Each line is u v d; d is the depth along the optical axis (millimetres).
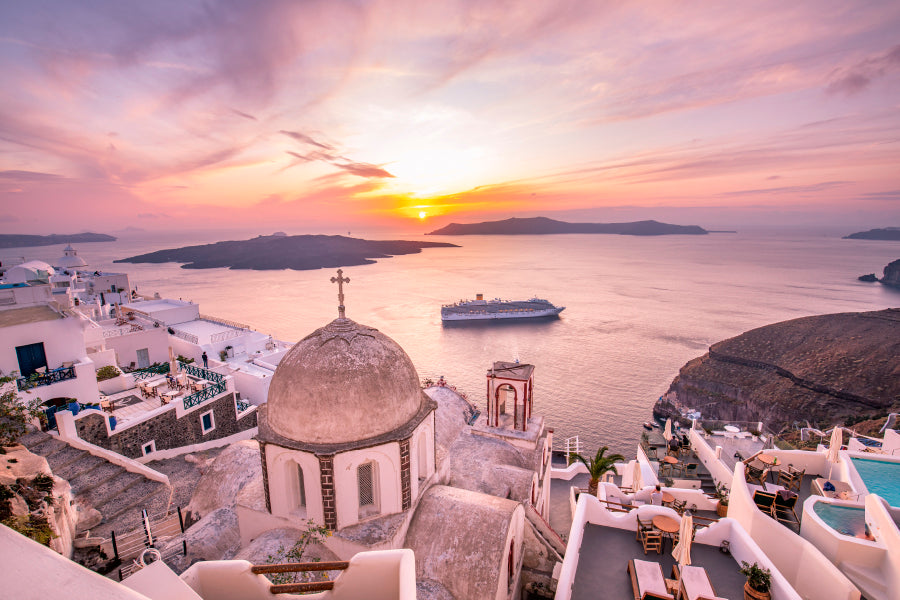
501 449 22641
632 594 12945
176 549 15203
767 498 16688
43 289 29859
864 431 38781
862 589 13344
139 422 26656
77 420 23844
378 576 7816
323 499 13836
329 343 14492
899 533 12805
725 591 12734
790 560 14969
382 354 14938
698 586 11836
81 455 22641
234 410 33094
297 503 15094
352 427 13797
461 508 15422
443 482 18656
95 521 18875
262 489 16516
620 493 19094
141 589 6289
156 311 54062
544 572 17938
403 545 14797
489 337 126875
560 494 30406
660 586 12594
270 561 13047
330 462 13555
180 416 28984
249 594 8109
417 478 15742
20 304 28875
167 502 21594
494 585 13617
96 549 16828
